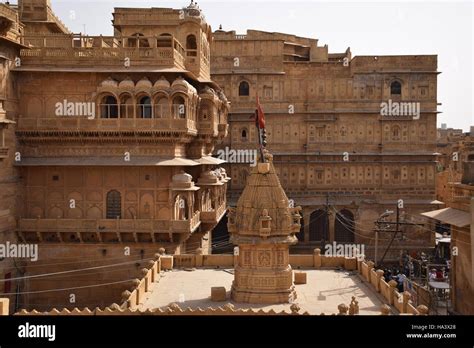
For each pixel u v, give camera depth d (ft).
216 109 152.15
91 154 128.77
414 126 212.23
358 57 212.02
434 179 211.61
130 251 127.85
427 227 209.56
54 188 129.70
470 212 90.68
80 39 152.35
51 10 168.25
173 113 127.13
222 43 213.66
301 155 213.25
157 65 128.26
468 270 92.99
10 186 122.93
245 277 74.13
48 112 127.54
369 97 213.25
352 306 60.75
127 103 126.93
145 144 128.16
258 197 73.72
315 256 97.45
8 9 117.29
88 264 128.36
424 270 162.50
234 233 75.31
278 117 215.10
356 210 212.23
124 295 69.31
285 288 73.97
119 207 129.70
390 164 212.64
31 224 125.80
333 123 214.28
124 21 169.17
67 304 127.95
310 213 213.25
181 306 72.13
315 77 214.48
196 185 147.02
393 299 71.97
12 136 124.36
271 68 213.66
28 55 127.03
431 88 211.61
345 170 214.07
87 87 127.85
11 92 123.85
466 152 212.43
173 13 169.89
